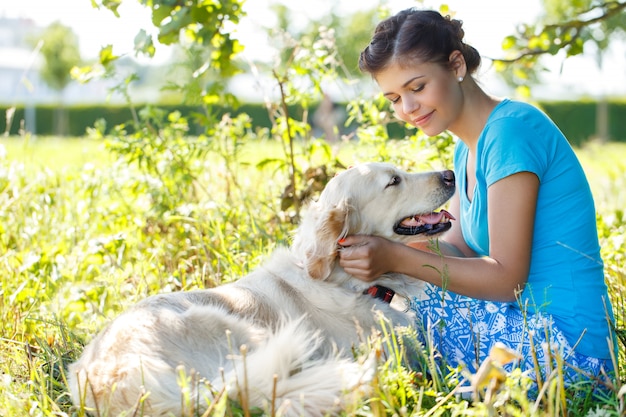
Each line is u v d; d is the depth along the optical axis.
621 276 4.26
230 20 4.92
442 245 3.74
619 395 2.48
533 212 3.07
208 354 3.03
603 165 11.02
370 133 5.36
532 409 2.38
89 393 2.86
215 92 5.50
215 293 3.45
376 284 3.65
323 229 3.47
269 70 5.56
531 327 3.15
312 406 2.62
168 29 4.55
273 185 6.33
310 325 3.49
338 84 5.73
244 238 5.06
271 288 3.57
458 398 2.78
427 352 3.26
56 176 6.72
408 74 3.24
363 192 3.68
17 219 5.71
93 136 6.23
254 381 2.69
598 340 3.14
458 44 3.27
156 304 3.25
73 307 4.26
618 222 5.53
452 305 3.40
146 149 5.80
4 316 4.03
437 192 3.76
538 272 3.21
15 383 3.15
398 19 3.31
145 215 5.61
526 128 3.10
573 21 5.84
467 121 3.37
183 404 2.58
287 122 5.44
